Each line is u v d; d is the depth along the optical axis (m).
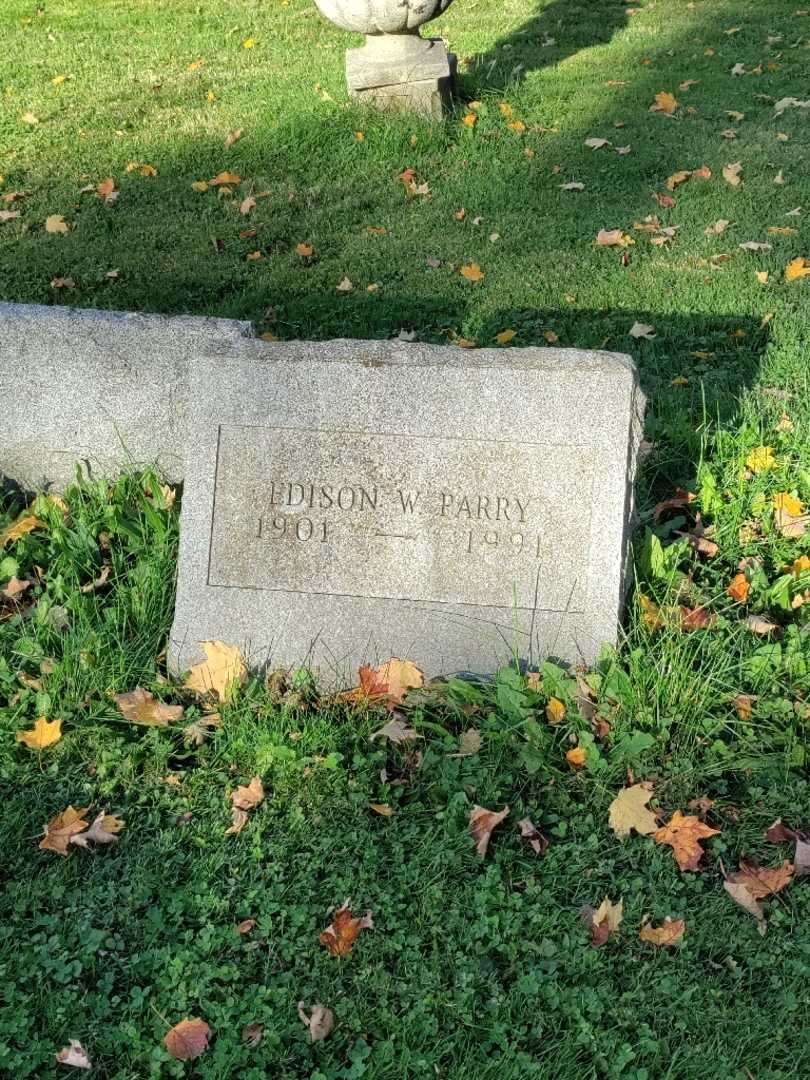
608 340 2.49
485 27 4.82
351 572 1.69
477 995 1.29
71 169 3.46
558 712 1.60
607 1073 1.22
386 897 1.38
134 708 1.62
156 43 4.68
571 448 1.64
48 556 1.87
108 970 1.32
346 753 1.58
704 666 1.65
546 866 1.42
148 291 2.75
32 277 2.84
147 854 1.45
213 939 1.34
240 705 1.64
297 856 1.44
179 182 3.34
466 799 1.50
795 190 3.16
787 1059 1.22
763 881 1.39
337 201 3.20
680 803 1.50
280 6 5.17
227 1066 1.22
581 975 1.31
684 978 1.30
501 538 1.66
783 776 1.52
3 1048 1.23
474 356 1.66
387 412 1.66
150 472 1.97
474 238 2.98
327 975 1.31
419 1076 1.21
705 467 2.03
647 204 3.13
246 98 3.96
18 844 1.46
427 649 1.68
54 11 5.12
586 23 4.83
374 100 3.67
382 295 2.70
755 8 4.95
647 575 1.79
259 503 1.70
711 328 2.54
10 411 2.00
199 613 1.72
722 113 3.77
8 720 1.60
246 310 2.66
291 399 1.68
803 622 1.75
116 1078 1.21
